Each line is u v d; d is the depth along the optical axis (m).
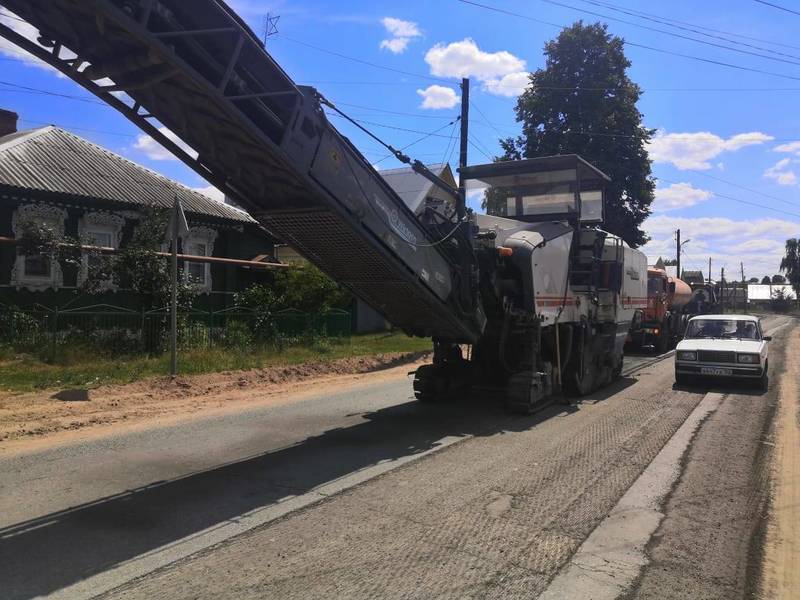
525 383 9.48
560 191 11.55
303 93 6.27
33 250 14.09
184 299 16.03
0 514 5.02
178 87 5.48
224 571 4.01
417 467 6.53
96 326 14.30
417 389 10.64
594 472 6.39
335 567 4.09
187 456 6.91
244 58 5.62
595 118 28.61
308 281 19.28
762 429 8.62
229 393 11.28
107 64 5.26
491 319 10.13
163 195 19.19
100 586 3.79
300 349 17.00
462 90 21.61
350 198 6.86
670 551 4.44
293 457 6.91
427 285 8.29
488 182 12.04
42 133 19.70
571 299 11.13
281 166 6.14
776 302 89.88
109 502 5.34
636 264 14.65
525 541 4.57
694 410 10.10
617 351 13.34
